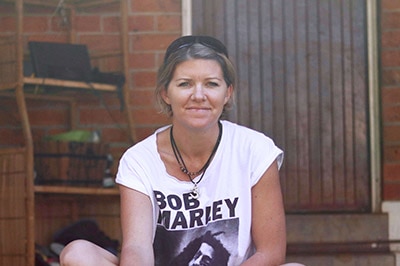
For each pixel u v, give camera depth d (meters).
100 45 7.40
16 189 6.59
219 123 4.22
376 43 7.57
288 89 7.64
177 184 4.12
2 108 7.29
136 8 7.40
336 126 7.65
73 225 7.14
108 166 7.12
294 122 7.65
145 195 4.14
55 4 7.35
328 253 7.43
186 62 4.00
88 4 7.38
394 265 7.36
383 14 7.52
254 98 7.63
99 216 7.38
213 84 4.03
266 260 4.04
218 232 4.09
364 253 7.41
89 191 6.92
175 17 7.42
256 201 4.12
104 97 7.38
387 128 7.52
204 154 4.14
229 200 4.11
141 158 4.17
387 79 7.53
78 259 3.88
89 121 7.39
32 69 6.94
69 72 6.87
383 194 7.53
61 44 6.94
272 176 4.14
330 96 7.65
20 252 6.57
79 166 6.92
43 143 6.86
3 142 7.29
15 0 6.62
